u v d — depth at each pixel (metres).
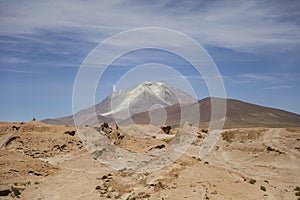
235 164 59.62
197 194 29.17
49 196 36.03
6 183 39.72
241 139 82.31
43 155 61.69
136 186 34.44
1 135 73.75
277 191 36.12
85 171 48.25
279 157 64.62
